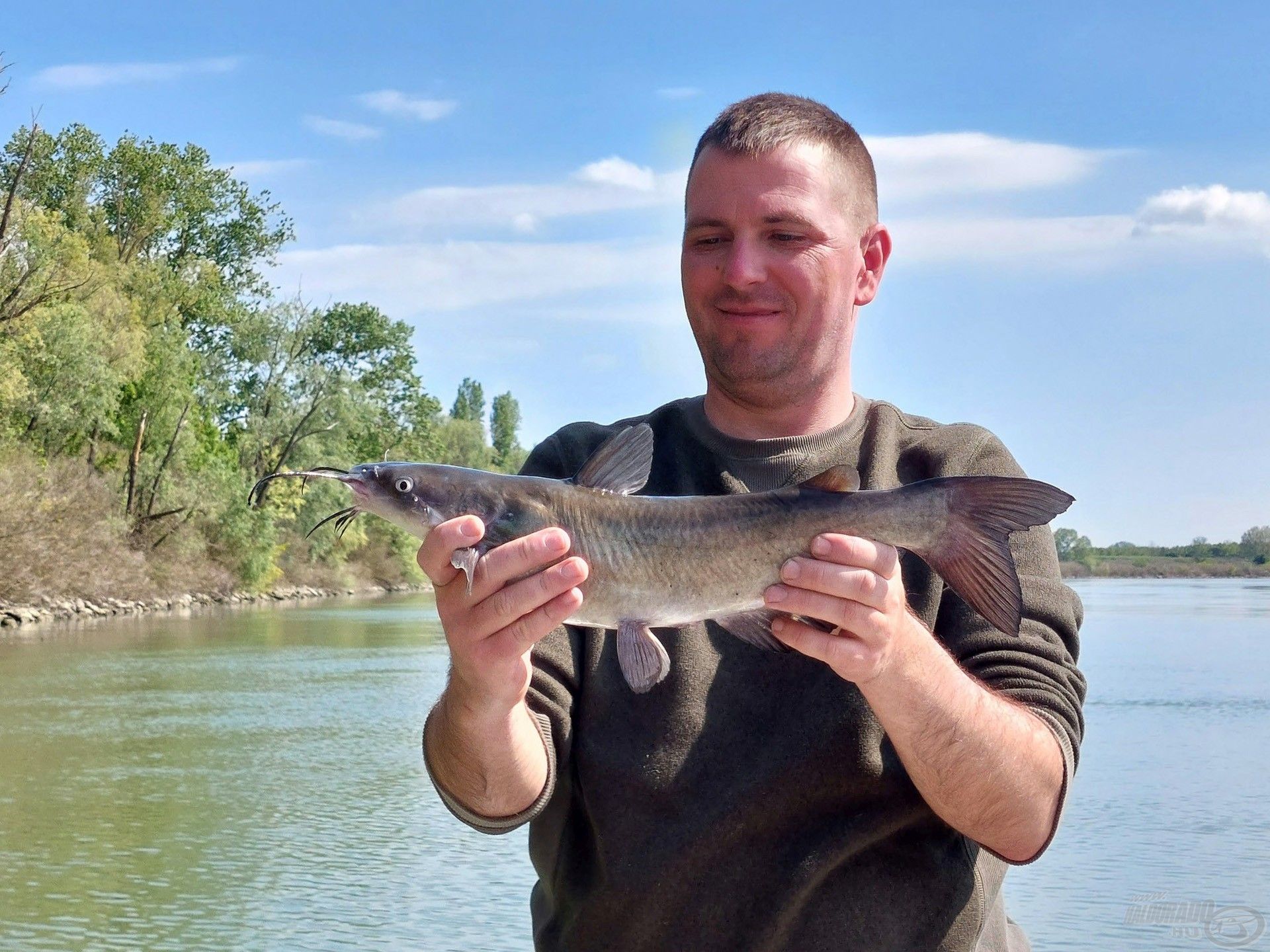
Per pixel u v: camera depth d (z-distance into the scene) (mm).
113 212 62156
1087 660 34156
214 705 22781
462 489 3336
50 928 10039
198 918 10258
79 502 49875
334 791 15266
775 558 3232
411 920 10297
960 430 3805
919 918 3281
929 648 3033
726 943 3295
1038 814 3230
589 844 3492
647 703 3414
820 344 3615
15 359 43531
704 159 3625
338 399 67125
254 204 67750
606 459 3346
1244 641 41812
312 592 73625
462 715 3115
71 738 19078
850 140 3697
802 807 3301
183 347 58031
